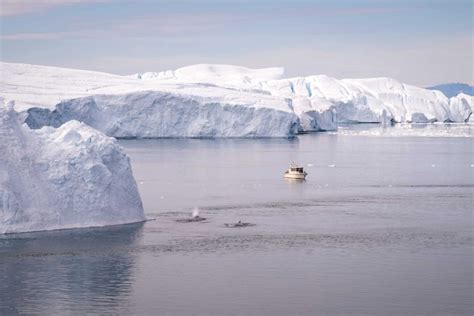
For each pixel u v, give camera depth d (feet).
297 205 569.64
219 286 347.15
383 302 326.44
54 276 358.64
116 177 455.22
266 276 362.94
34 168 424.87
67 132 441.68
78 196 435.12
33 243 406.00
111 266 375.86
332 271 371.15
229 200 595.47
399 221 497.46
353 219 505.66
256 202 584.81
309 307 320.09
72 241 413.18
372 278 359.66
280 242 431.02
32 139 431.84
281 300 328.70
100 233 429.38
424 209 549.95
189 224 477.77
